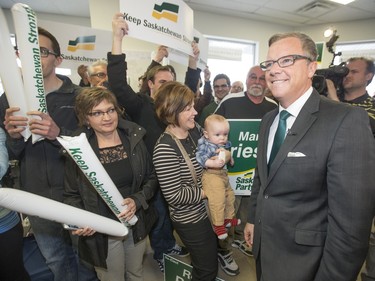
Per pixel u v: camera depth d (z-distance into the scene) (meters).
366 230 0.70
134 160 1.17
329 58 4.75
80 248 1.17
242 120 1.64
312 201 0.81
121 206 1.06
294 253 0.85
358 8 4.45
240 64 5.61
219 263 1.83
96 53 2.65
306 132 0.79
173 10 1.52
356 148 0.69
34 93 0.92
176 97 1.09
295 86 0.83
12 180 1.41
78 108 1.10
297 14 4.85
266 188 0.91
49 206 0.83
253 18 5.17
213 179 1.20
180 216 1.14
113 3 3.69
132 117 1.56
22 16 0.81
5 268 1.01
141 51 3.59
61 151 1.11
